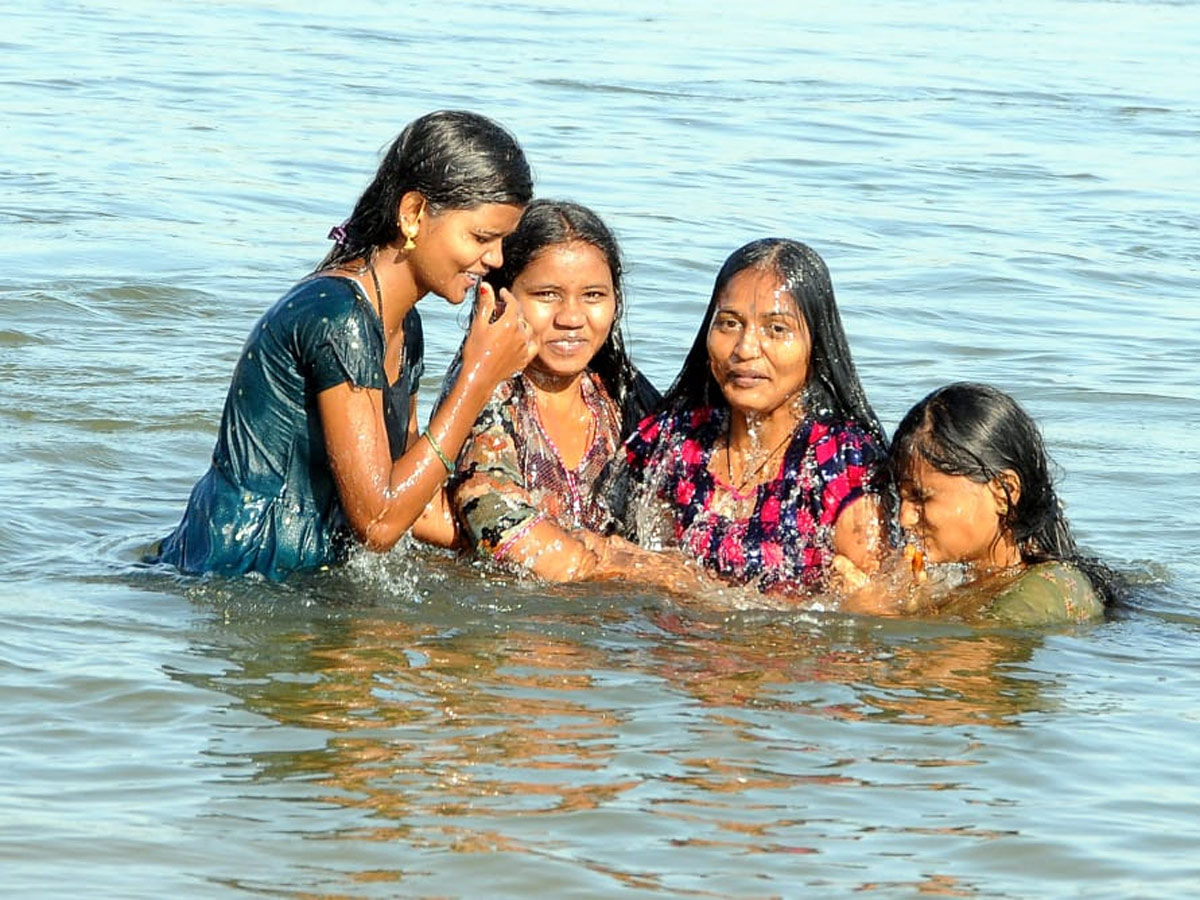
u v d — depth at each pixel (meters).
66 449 10.48
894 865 5.81
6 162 18.39
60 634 7.59
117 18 29.91
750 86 26.05
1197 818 6.23
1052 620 8.27
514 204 8.29
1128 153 22.30
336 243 8.67
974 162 21.34
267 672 7.26
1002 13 36.94
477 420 8.87
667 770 6.44
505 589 8.42
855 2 38.19
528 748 6.58
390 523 8.30
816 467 8.62
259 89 23.52
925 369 13.07
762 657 7.66
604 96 24.52
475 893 5.54
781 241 8.61
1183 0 39.41
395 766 6.39
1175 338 14.30
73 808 6.02
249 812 6.03
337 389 8.24
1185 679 7.61
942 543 8.52
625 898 5.54
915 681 7.45
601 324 8.83
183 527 8.65
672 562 8.66
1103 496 10.51
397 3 34.66
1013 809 6.23
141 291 14.03
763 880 5.68
